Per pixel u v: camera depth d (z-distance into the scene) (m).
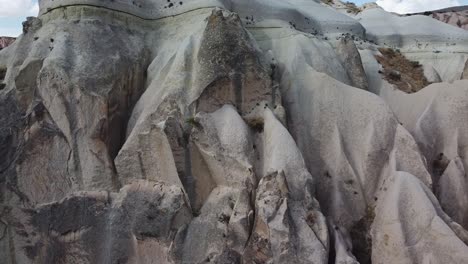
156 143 12.13
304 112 13.90
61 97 13.29
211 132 12.06
